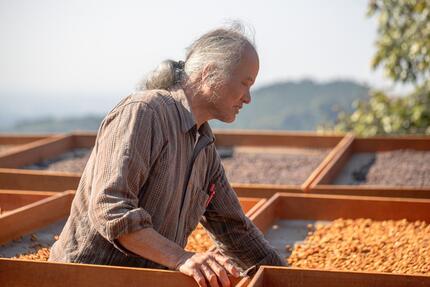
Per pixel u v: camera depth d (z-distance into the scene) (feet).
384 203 24.97
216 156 17.17
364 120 55.42
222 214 17.51
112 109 15.25
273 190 28.17
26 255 19.95
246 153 41.45
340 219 25.08
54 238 21.72
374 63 54.34
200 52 15.58
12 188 29.86
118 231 13.98
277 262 17.87
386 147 41.19
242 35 15.60
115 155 14.42
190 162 15.81
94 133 42.70
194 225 16.63
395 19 53.47
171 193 15.26
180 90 15.60
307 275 14.39
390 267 19.88
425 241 22.43
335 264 20.54
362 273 14.20
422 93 54.49
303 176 35.50
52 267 14.52
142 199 15.07
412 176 35.29
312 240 23.13
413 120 53.52
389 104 55.01
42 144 39.42
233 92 15.44
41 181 29.63
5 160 36.63
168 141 15.07
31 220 22.13
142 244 14.01
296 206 25.50
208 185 17.21
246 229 17.66
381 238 22.90
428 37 52.31
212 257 14.05
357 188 27.86
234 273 13.98
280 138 42.32
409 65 53.31
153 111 14.90
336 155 36.04
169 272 13.98
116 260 15.20
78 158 40.11
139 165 14.46
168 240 14.23
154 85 15.88
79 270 14.39
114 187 14.19
